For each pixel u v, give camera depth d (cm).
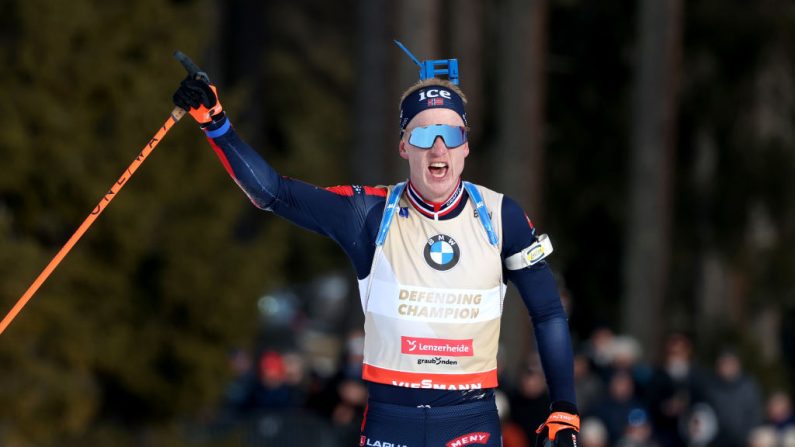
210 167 3819
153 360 3756
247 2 7719
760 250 6981
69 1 3553
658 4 5712
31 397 3406
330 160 10025
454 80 1328
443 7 5494
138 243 3644
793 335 7756
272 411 4006
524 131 5281
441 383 1275
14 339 3344
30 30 3550
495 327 1291
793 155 6881
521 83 5281
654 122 5738
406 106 1295
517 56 5284
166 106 3728
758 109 6969
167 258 3753
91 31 3616
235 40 7712
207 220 3834
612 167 6681
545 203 6762
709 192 6925
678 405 3969
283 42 9425
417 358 1272
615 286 6738
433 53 4547
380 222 1284
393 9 4791
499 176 5331
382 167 4797
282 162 9450
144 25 3728
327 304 13412
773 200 6881
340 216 1289
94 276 3606
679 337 4147
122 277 3656
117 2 3684
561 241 6750
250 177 1275
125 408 3797
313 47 9538
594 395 3722
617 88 6675
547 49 6662
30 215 3547
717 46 6731
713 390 4041
